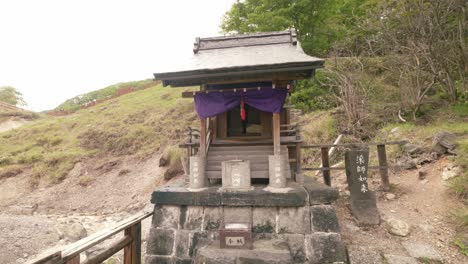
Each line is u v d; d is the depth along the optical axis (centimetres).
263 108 596
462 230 584
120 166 1744
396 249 567
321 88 1579
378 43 1476
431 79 1181
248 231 472
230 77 598
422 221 642
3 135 2369
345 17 1845
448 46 1134
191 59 669
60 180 1695
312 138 1227
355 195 696
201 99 618
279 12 1588
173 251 534
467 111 1045
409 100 1161
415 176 811
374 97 1323
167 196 556
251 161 646
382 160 796
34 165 1839
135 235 525
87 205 1456
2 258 840
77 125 2438
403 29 1254
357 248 580
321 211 513
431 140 900
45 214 1389
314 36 1675
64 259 312
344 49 1625
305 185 586
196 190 563
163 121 2116
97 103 3606
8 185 1705
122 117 2381
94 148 1988
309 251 496
